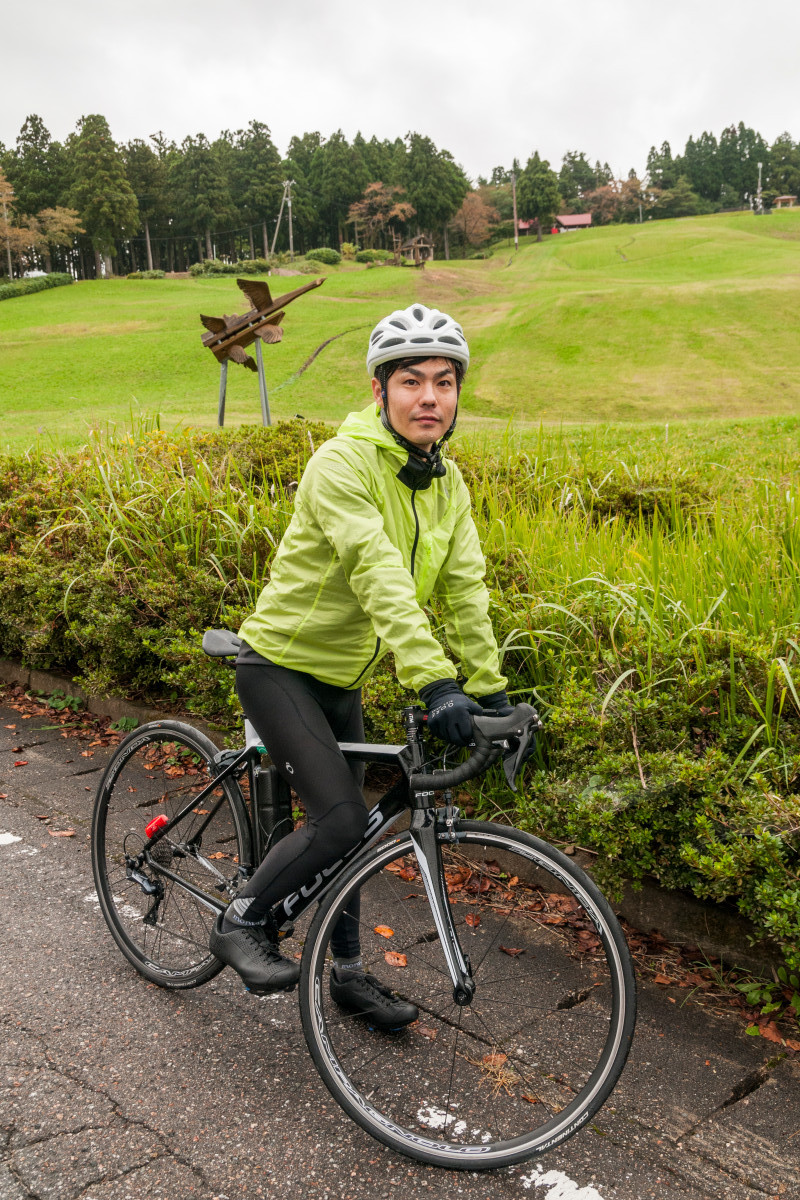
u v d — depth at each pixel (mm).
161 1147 2197
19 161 118250
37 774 4625
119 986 2885
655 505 6324
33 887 3506
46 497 6207
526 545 4691
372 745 2428
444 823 2293
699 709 3256
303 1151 2199
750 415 26203
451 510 2385
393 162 140125
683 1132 2264
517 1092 2371
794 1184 2102
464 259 130375
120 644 4965
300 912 2467
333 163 134875
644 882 3141
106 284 85875
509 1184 2109
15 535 6254
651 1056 2539
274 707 2346
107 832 3148
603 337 37344
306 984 2262
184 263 132875
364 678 2473
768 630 3504
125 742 3078
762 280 44812
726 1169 2148
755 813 2729
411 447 2209
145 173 122562
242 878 2709
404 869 3014
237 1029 2670
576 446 8469
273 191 128125
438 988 2734
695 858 2750
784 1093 2410
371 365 2197
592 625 3742
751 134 192000
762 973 2891
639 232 119438
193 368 37031
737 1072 2486
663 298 41938
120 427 8375
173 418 19562
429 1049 2535
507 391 30531
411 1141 2170
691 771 2885
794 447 13820
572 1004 2746
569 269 85875
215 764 2805
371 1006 2568
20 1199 2031
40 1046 2574
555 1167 2156
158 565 5078
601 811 2984
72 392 32281
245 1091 2402
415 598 2092
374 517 2145
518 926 3012
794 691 3041
